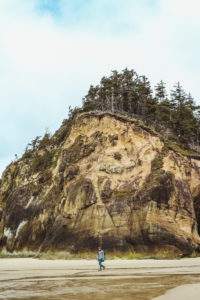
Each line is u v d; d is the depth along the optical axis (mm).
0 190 76062
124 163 46531
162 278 19688
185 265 29078
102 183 43688
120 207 40625
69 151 52656
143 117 61812
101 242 37594
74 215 42125
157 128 59438
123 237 37938
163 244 37656
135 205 40750
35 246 48875
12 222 57062
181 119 65438
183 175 47531
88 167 47188
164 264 30078
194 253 38969
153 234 37938
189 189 46094
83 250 37594
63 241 40188
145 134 49906
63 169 51406
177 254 36844
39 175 61406
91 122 53375
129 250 36875
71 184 46781
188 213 43406
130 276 21031
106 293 14227
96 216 40156
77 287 16266
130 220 39719
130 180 44500
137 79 70938
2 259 43219
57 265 30359
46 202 51688
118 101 64125
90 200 41812
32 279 20141
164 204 41344
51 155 63875
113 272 23859
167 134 58281
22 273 23859
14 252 52031
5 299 12961
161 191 41750
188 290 14453
